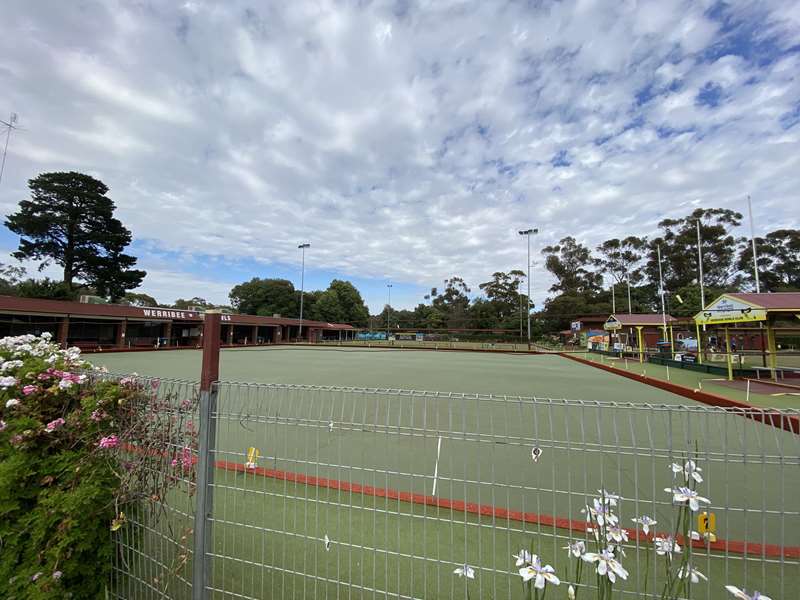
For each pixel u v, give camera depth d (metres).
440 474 3.42
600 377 12.56
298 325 43.84
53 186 34.41
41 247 34.47
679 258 45.66
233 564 2.01
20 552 1.64
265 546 2.17
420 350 33.22
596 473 3.48
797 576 1.94
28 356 2.17
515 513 2.53
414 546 2.17
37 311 20.22
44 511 1.63
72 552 1.62
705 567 2.01
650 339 28.81
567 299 50.81
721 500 2.96
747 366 13.56
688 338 25.81
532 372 14.05
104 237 36.03
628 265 53.34
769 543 2.31
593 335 30.52
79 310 22.25
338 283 67.75
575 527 2.29
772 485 3.23
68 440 1.81
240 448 3.93
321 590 1.83
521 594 1.82
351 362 17.55
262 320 37.91
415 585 1.86
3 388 1.84
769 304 9.41
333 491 2.88
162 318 27.09
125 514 1.72
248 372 12.67
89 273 36.94
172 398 1.83
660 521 2.53
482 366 16.58
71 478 1.69
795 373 11.30
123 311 24.58
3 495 1.63
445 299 68.25
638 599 1.31
